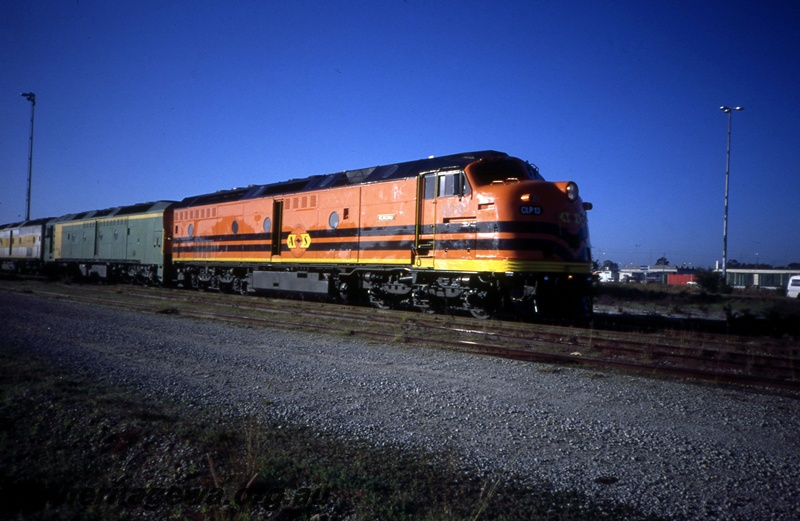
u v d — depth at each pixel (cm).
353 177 1881
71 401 690
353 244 1809
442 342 1145
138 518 435
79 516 436
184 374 875
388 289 1781
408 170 1681
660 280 7688
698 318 1945
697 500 454
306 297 2122
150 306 1853
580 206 1530
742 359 1027
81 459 536
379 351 1080
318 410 684
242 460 513
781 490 474
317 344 1159
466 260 1497
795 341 1288
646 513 432
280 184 2241
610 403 730
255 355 1032
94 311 1716
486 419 657
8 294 2325
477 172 1513
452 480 484
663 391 793
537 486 478
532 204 1445
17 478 489
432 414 673
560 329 1388
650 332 1396
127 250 3144
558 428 626
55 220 4097
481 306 1575
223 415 655
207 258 2542
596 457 544
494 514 422
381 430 613
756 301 2719
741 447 574
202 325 1430
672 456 548
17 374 821
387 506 429
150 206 3075
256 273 2259
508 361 991
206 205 2581
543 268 1440
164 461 520
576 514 427
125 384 801
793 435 613
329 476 477
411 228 1634
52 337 1209
